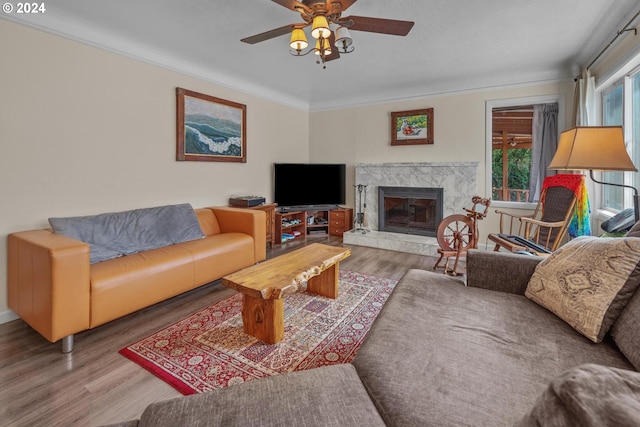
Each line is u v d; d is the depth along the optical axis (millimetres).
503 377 1014
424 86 4703
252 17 2668
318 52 2453
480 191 4457
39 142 2529
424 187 4715
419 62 3750
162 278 2445
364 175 5211
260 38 2322
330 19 2057
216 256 2928
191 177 3787
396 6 2490
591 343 1218
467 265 1894
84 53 2779
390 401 922
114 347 2006
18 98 2406
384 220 5109
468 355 1133
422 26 2826
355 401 906
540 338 1252
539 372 1043
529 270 1735
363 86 4738
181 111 3600
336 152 5609
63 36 2625
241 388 953
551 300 1459
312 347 2010
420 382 987
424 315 1436
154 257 2525
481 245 4453
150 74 3314
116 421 1415
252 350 1974
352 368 1091
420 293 1673
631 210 2330
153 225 2994
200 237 3262
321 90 4969
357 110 5355
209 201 4027
